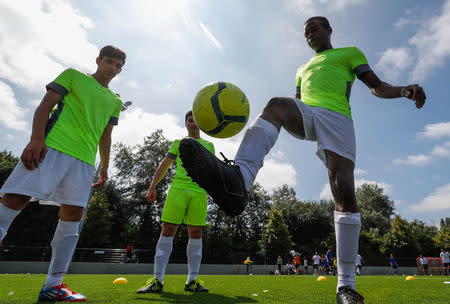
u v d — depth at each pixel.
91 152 2.88
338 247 2.01
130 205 36.19
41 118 2.42
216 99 1.80
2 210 2.24
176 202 3.91
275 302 2.63
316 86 2.34
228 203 1.34
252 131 1.65
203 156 1.23
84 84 2.85
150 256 27.67
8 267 15.61
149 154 39.34
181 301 2.62
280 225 39.56
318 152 2.27
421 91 1.91
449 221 79.19
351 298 1.77
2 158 35.59
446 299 3.05
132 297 2.89
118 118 3.55
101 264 17.80
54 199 2.58
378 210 60.06
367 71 2.32
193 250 4.01
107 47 3.19
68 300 2.56
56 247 2.68
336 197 2.07
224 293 3.51
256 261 36.62
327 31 2.74
